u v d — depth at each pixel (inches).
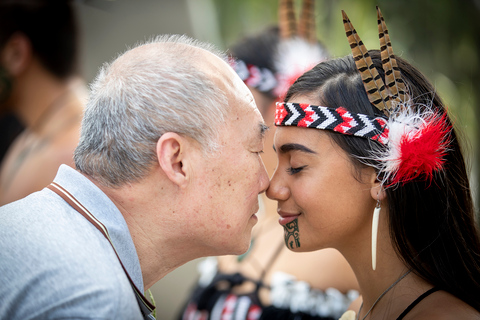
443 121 75.4
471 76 178.7
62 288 59.3
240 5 250.5
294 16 126.3
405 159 68.9
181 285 180.9
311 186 74.5
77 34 115.1
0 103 110.4
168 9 170.7
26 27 107.1
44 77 110.4
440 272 72.6
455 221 75.3
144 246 74.4
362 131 71.5
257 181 77.6
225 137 73.9
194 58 74.4
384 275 75.2
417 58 194.1
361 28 202.4
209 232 75.2
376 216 72.4
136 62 73.5
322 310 98.3
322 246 78.0
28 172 110.5
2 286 59.9
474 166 155.9
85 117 75.4
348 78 74.8
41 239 63.0
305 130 74.3
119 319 60.0
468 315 67.6
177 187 72.2
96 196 69.7
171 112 70.6
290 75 113.8
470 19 184.5
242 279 107.9
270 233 113.7
